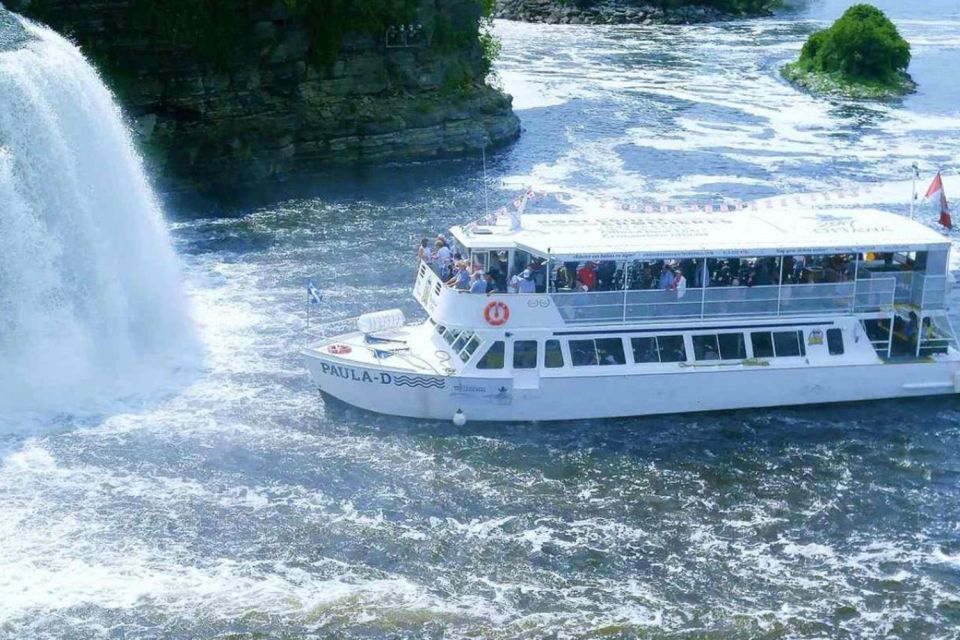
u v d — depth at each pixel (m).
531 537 40.06
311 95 93.88
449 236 73.62
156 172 85.12
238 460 44.62
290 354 54.50
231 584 37.03
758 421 48.62
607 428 47.78
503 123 101.81
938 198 57.19
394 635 34.78
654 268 48.59
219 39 87.19
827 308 49.50
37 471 43.31
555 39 165.62
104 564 37.88
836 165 93.75
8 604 35.66
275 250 70.62
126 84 85.31
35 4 82.06
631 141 102.44
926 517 41.78
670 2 187.62
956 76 136.25
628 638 34.81
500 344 47.34
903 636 35.16
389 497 42.38
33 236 52.22
